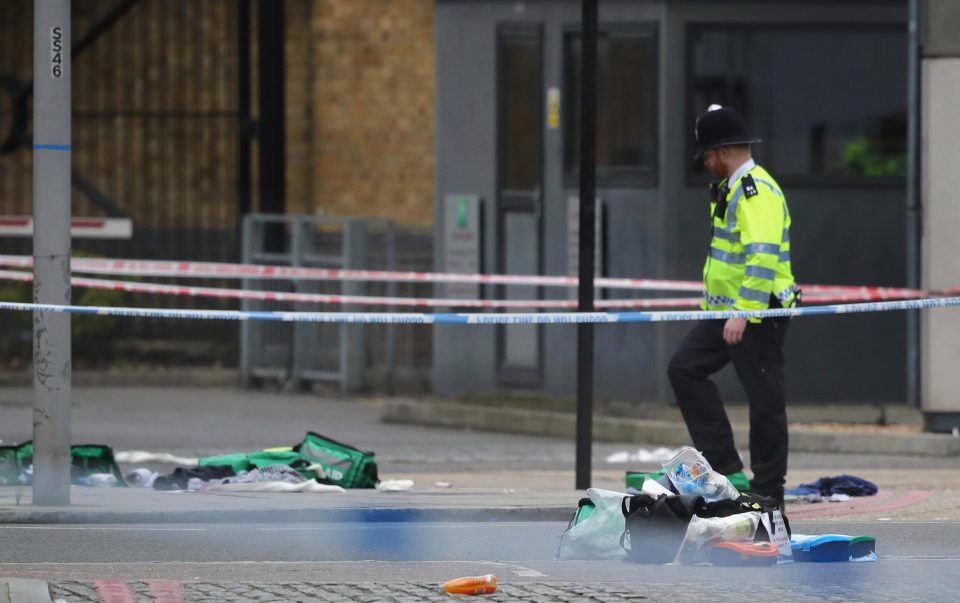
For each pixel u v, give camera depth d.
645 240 59.94
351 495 40.94
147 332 71.31
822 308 38.66
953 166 53.38
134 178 73.94
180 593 28.25
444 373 63.59
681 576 30.42
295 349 67.50
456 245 63.19
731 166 39.31
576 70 61.25
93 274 70.75
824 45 59.56
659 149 59.53
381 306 67.75
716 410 39.75
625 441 55.91
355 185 76.50
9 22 74.00
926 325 53.69
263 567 31.92
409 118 76.19
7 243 72.75
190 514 37.38
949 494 43.19
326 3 76.19
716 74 59.53
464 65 62.91
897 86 59.50
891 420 57.06
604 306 59.50
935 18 53.12
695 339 39.94
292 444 54.28
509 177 62.69
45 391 37.50
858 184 59.53
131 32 73.88
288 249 70.75
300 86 76.31
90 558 32.91
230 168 73.62
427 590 28.66
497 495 41.59
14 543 34.44
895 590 29.03
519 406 60.47
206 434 56.16
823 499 42.00
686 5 59.22
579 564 32.16
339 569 31.64
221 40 73.75
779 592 28.66
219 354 71.19
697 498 32.41
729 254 39.25
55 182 37.19
